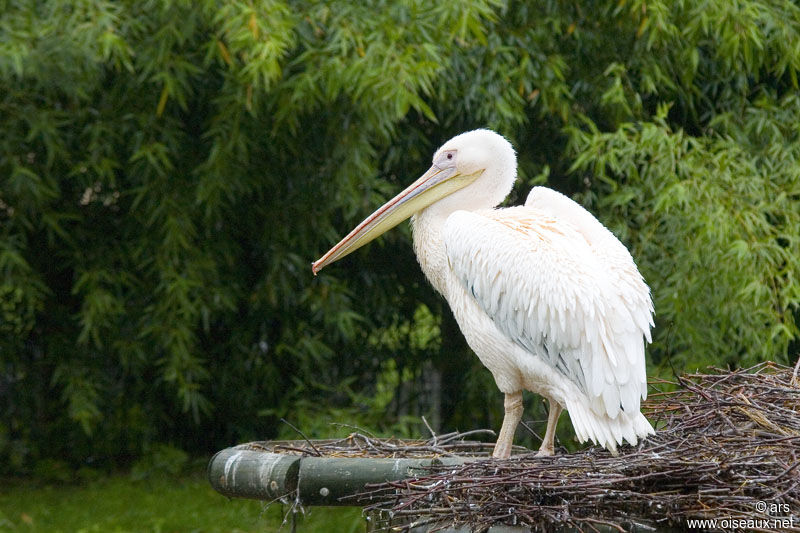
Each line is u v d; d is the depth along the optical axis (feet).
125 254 39.99
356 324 43.04
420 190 25.35
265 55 30.01
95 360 42.32
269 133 36.68
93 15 31.17
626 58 39.04
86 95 34.19
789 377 23.12
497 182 25.18
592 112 39.96
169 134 36.06
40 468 45.14
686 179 35.29
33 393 44.37
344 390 42.09
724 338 36.94
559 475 18.21
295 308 41.93
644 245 36.32
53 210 39.52
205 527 39.11
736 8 35.19
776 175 36.60
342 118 35.86
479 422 44.96
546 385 22.07
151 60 33.17
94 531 38.09
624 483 17.92
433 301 43.73
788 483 17.43
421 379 45.62
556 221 23.08
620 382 20.58
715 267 33.86
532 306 21.71
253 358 43.06
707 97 40.83
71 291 41.98
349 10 32.83
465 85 37.04
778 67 38.17
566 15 38.09
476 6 31.63
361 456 23.90
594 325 20.93
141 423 44.70
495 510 18.03
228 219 40.22
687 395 23.12
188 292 39.04
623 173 38.65
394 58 31.91
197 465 45.47
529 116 40.47
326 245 41.09
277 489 22.04
